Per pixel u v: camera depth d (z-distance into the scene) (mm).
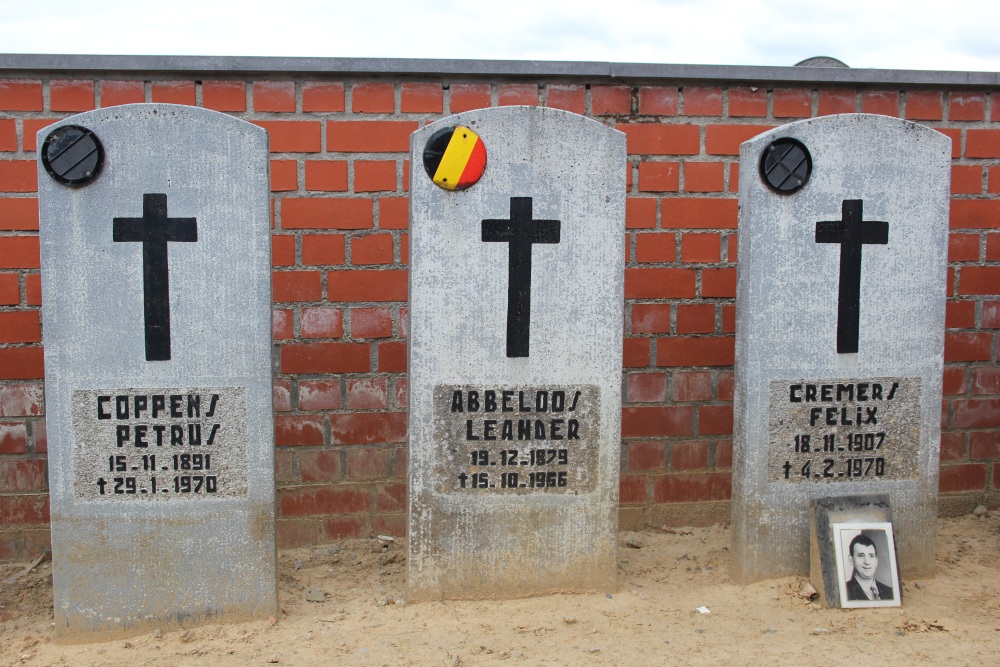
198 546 3621
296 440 4484
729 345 4711
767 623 3631
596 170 3719
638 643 3453
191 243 3512
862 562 3818
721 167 4602
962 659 3324
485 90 4434
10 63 4129
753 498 3922
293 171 4359
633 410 4684
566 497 3838
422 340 3705
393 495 4586
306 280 4410
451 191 3664
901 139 3879
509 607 3781
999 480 4973
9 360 4309
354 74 4344
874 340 3943
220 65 4238
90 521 3557
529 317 3744
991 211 4793
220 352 3564
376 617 3707
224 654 3408
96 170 3438
